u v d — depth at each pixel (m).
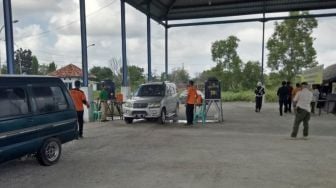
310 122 15.16
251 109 23.25
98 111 16.70
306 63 31.75
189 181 6.04
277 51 32.09
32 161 7.66
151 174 6.53
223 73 42.94
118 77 53.12
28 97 6.80
